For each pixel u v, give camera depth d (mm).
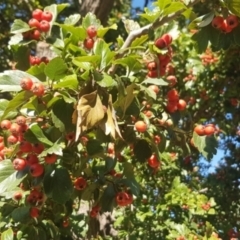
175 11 412
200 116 1064
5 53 1156
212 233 626
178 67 1054
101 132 395
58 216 493
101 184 434
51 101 360
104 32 436
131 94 379
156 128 437
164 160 837
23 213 448
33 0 1147
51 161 365
